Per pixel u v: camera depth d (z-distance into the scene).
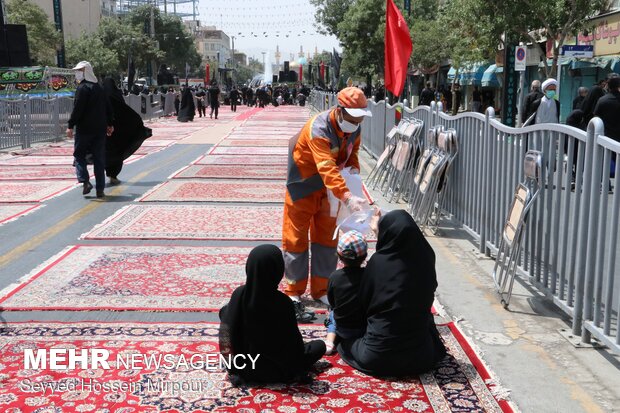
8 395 3.73
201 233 7.56
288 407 3.63
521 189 5.39
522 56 17.73
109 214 8.77
